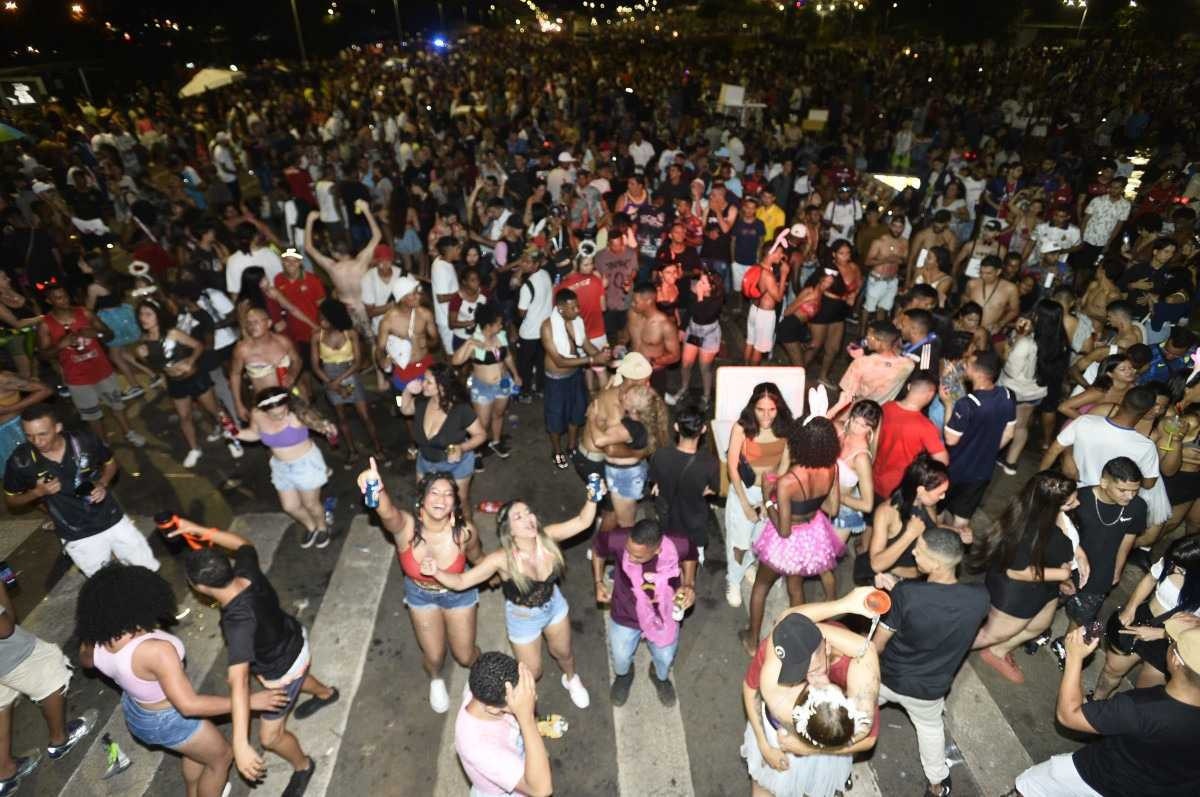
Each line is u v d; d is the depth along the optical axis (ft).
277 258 28.22
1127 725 10.76
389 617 19.12
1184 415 18.51
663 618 14.67
